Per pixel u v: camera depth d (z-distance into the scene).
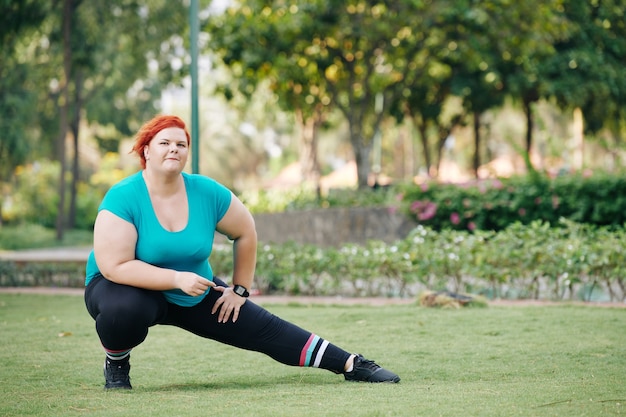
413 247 10.38
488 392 4.29
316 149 33.75
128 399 4.26
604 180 14.59
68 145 53.03
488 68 25.78
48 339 6.93
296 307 9.14
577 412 3.70
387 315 8.12
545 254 9.62
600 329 7.02
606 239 9.97
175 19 31.25
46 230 37.06
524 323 7.41
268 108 34.62
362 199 19.52
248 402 4.07
